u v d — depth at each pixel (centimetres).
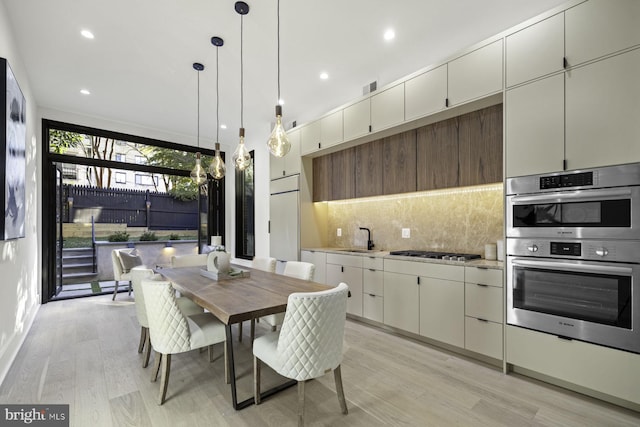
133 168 532
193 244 682
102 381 218
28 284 336
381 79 353
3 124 216
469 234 307
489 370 234
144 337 268
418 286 287
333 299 166
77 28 266
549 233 207
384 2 237
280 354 166
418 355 261
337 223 455
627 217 177
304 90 391
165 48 298
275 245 480
